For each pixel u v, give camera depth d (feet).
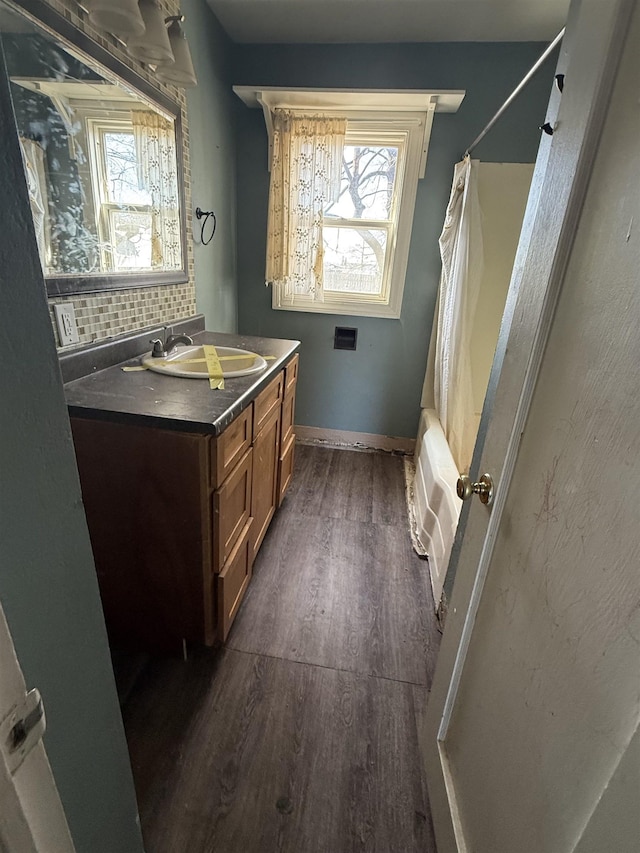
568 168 2.05
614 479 1.55
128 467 3.87
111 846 2.27
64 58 3.87
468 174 6.98
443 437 8.05
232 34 7.45
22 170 1.28
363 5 6.54
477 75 7.61
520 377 2.43
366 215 8.79
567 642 1.78
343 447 10.30
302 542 6.79
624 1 1.66
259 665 4.68
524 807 2.02
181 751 3.83
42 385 1.44
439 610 5.29
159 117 5.50
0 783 1.17
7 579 1.38
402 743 4.02
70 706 1.80
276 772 3.72
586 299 1.85
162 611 4.46
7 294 1.26
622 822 1.33
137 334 5.42
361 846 3.30
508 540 2.48
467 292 7.50
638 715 1.33
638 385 1.44
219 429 3.68
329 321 9.55
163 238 5.94
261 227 8.98
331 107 7.66
